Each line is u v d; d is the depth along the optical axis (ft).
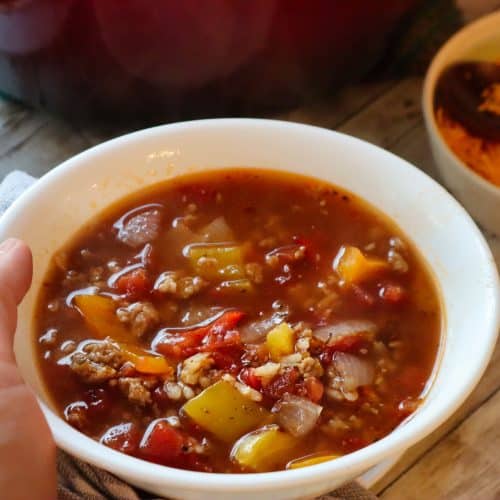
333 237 1.43
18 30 1.47
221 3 1.43
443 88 1.70
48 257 1.36
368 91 1.79
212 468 1.23
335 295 1.37
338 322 1.35
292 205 1.46
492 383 1.48
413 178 1.40
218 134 1.44
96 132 1.71
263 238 1.42
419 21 1.74
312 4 1.48
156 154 1.43
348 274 1.38
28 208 1.34
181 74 1.54
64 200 1.37
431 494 1.38
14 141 1.70
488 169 1.63
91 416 1.26
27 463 1.07
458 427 1.43
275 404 1.27
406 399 1.29
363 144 1.43
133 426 1.25
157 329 1.33
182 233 1.42
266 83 1.61
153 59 1.50
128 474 1.13
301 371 1.28
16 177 1.53
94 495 1.26
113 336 1.32
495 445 1.42
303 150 1.45
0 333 1.11
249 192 1.47
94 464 1.14
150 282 1.37
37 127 1.72
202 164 1.46
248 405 1.26
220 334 1.31
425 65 1.80
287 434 1.25
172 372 1.29
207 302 1.36
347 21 1.54
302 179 1.47
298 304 1.37
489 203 1.56
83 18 1.43
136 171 1.43
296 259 1.40
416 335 1.35
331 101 1.77
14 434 1.06
